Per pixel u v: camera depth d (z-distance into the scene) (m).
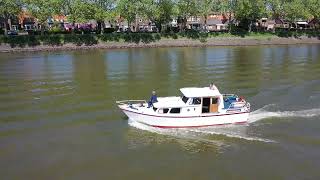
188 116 34.94
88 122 37.44
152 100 36.78
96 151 30.98
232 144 32.09
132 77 60.22
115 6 118.75
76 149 31.41
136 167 28.42
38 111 41.09
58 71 66.31
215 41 121.38
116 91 50.31
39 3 107.81
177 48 111.50
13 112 40.75
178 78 59.22
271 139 32.88
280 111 40.03
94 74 63.09
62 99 46.09
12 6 104.62
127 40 113.19
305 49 106.44
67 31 115.50
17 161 29.45
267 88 50.94
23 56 90.31
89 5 112.12
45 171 28.00
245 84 53.91
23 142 32.78
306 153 30.23
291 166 28.31
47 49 103.62
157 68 69.31
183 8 125.06
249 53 95.56
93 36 110.12
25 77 60.47
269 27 151.12
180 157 29.91
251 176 27.06
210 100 35.44
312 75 60.19
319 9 136.38
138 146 31.88
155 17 120.19
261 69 67.06
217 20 160.38
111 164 28.91
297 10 134.38
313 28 143.25
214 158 29.75
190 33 120.69
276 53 95.06
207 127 35.56
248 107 36.72
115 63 76.56
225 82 55.62
